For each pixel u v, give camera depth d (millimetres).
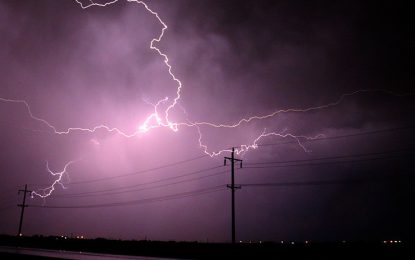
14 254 28609
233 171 36094
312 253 29703
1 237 65625
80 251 42469
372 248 29422
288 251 31328
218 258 31906
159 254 37000
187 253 35812
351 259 26781
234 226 34188
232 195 35250
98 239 60406
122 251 41969
